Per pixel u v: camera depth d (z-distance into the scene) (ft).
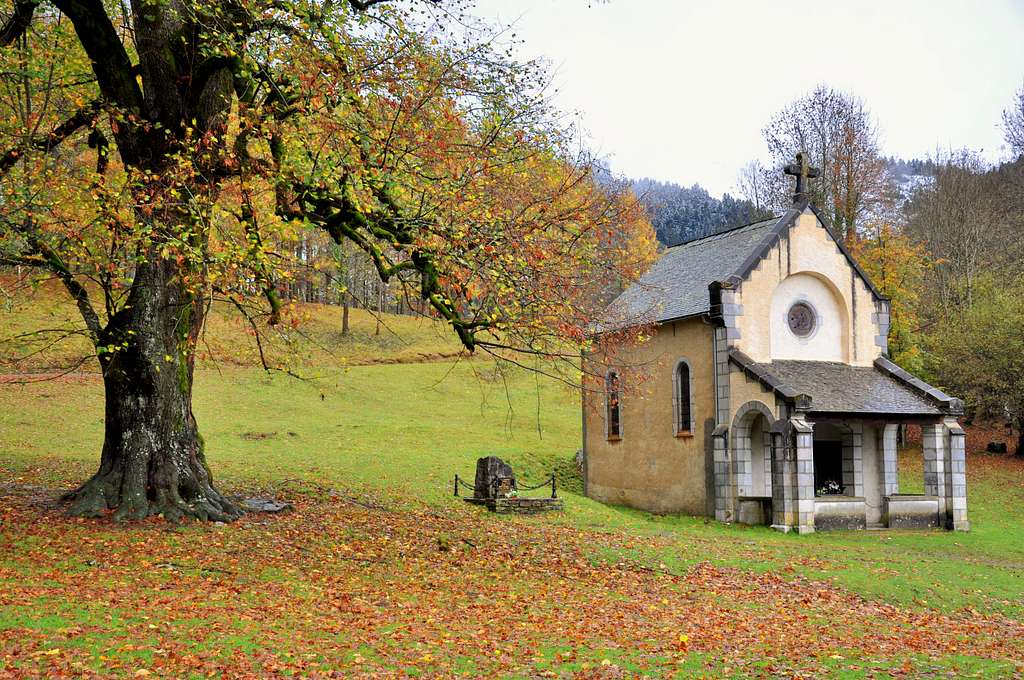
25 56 53.11
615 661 36.78
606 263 66.23
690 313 99.09
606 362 69.26
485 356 212.43
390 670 32.68
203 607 39.55
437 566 55.88
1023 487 122.01
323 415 147.02
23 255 53.78
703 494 98.43
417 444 126.11
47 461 88.07
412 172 53.93
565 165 69.77
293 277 56.49
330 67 50.26
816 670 37.09
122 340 56.24
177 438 61.46
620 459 112.57
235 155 55.31
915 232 203.41
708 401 98.12
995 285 170.91
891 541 84.33
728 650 40.24
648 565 61.05
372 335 216.54
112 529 55.57
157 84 58.29
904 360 147.02
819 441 100.32
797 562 65.36
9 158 52.49
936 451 96.17
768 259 98.17
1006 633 49.65
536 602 48.11
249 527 60.95
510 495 86.99
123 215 51.80
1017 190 194.59
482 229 52.75
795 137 164.86
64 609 36.52
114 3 58.90
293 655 33.42
